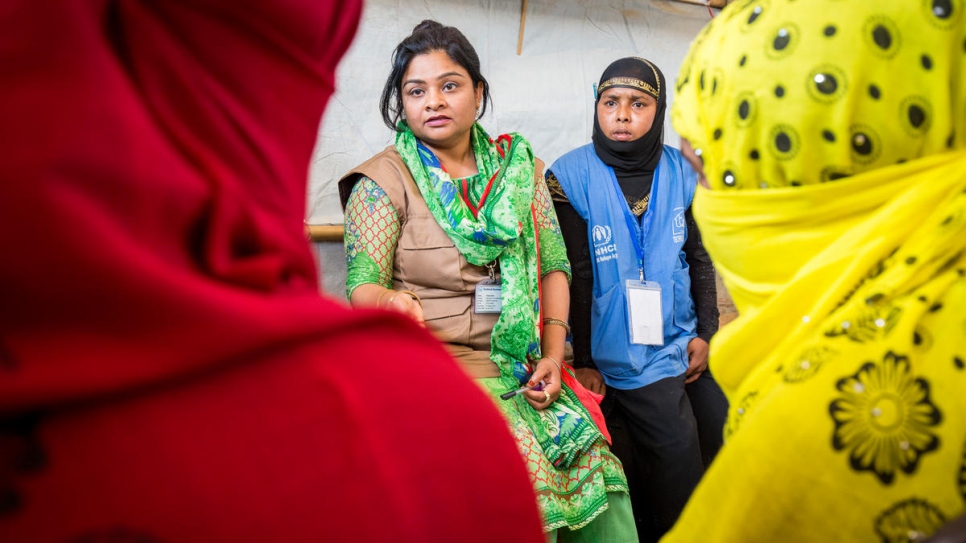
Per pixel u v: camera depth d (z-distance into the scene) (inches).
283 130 17.1
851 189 25.0
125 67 14.8
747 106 26.4
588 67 103.3
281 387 15.9
